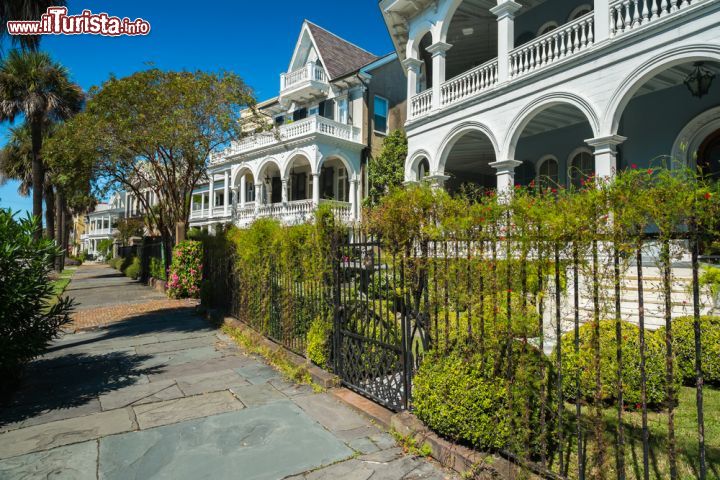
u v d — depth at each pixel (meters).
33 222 5.61
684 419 4.00
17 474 3.38
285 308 6.62
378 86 22.14
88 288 18.66
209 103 13.09
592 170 11.84
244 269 8.48
